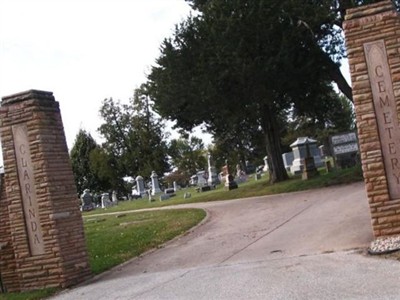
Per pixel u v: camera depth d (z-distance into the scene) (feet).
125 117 258.16
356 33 31.58
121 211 115.75
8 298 34.17
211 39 81.66
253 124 109.40
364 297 21.24
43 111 36.29
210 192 114.42
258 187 94.43
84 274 36.70
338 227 39.06
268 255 33.91
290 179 95.40
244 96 85.05
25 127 36.17
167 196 134.31
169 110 95.55
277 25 76.74
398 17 31.01
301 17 74.43
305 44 79.15
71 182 37.47
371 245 30.04
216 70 81.66
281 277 27.02
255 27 76.23
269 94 82.43
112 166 253.03
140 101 255.09
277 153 97.40
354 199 52.75
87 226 81.35
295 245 35.76
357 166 86.02
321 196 63.05
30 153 36.01
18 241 36.29
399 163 30.86
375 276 24.30
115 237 58.90
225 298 24.67
